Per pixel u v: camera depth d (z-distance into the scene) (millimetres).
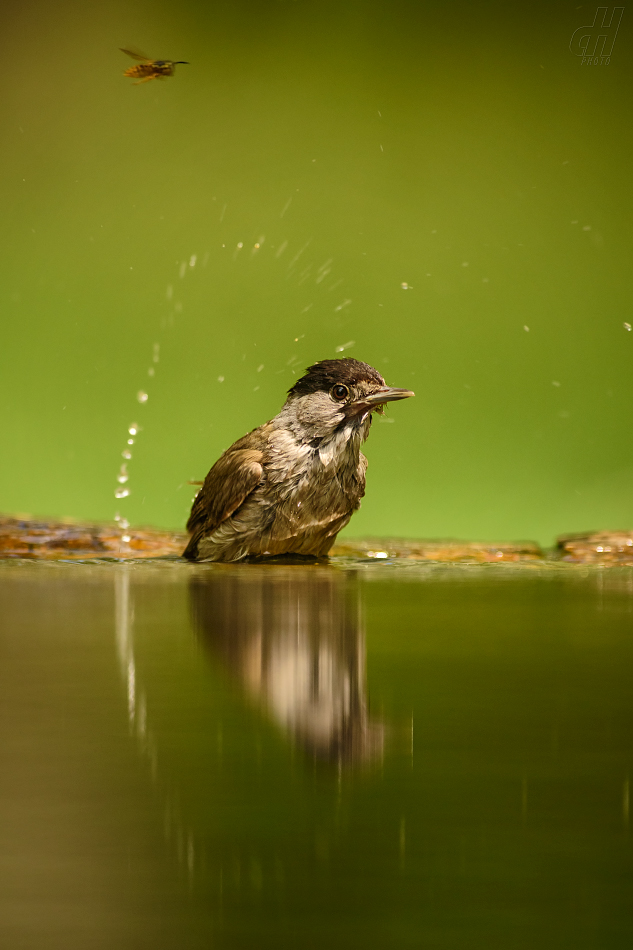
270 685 1200
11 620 1581
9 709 1093
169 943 677
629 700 1141
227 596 1861
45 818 827
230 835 800
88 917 693
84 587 1989
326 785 886
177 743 983
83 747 975
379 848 769
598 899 700
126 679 1222
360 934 680
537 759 953
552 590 1976
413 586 2035
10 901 727
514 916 694
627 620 1624
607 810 837
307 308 5680
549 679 1229
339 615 1656
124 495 4980
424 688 1189
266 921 682
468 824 818
